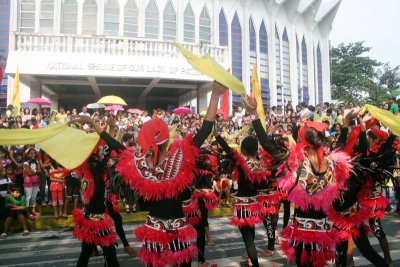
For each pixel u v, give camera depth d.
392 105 10.80
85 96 21.33
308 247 3.04
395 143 4.11
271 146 3.30
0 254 5.89
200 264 4.68
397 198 8.28
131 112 15.55
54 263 5.38
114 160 3.77
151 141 2.84
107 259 3.89
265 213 4.97
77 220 3.87
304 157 3.05
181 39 22.52
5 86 20.25
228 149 4.46
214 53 17.02
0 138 3.11
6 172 7.34
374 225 4.67
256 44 27.16
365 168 3.46
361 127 3.65
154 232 2.87
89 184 3.85
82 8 20.50
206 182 5.41
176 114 16.09
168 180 2.87
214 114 2.99
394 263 4.95
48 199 8.83
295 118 13.12
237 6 25.83
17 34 14.80
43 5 20.03
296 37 31.88
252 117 3.42
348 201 3.54
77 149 3.52
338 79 45.41
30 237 7.07
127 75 15.58
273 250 5.37
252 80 5.39
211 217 9.12
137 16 21.48
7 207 7.11
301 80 32.00
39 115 12.45
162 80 16.83
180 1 22.52
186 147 2.94
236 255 5.57
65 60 14.98
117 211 5.27
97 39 15.56
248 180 4.37
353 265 4.84
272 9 28.19
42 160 8.67
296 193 3.04
